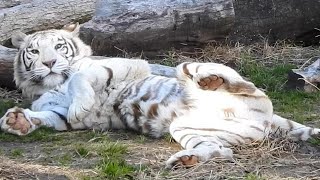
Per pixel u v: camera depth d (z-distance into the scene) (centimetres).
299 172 535
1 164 541
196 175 516
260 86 872
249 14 1042
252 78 888
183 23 955
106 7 938
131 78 657
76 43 747
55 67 721
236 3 1034
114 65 659
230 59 962
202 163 531
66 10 988
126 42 938
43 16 969
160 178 510
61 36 739
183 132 580
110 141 618
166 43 962
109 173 518
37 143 626
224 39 998
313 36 1080
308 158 571
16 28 945
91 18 985
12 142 629
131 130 659
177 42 969
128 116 651
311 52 1019
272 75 909
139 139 630
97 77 654
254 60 967
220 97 603
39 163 554
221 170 525
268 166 546
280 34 1063
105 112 659
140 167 531
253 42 1048
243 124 588
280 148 581
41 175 520
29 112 660
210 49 982
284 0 1054
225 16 969
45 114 669
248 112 600
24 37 750
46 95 697
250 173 523
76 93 654
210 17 963
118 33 930
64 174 522
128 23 933
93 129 662
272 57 997
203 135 575
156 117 633
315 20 1066
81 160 562
